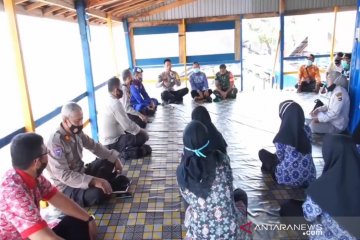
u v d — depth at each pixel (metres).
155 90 8.81
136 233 2.40
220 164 1.69
